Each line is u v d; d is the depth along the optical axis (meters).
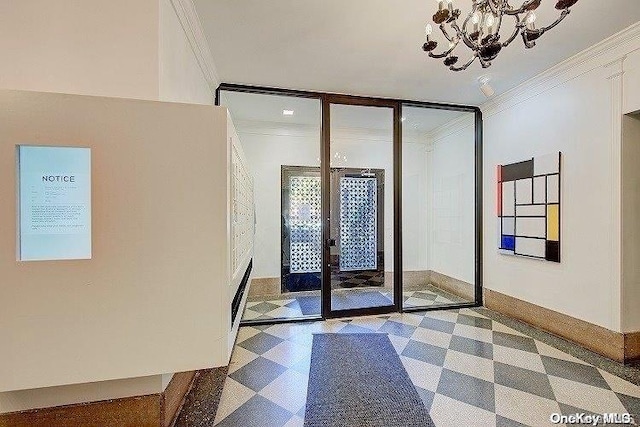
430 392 2.06
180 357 1.32
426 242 4.93
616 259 2.46
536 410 1.86
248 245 3.36
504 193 3.63
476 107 4.03
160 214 1.29
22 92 1.15
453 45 1.69
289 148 4.62
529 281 3.32
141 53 1.57
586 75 2.69
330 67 2.96
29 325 1.17
